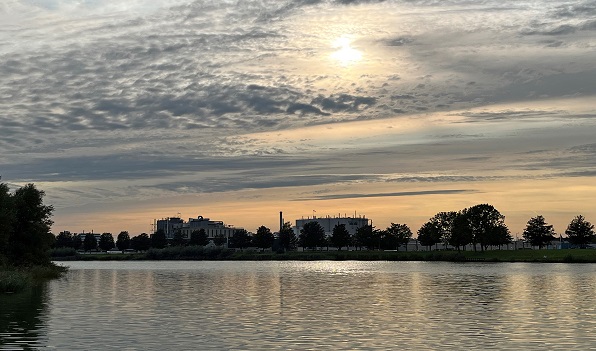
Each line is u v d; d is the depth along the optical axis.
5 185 100.81
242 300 68.00
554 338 40.72
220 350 36.38
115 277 119.12
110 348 37.03
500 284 94.25
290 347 37.41
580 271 138.38
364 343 38.81
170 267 183.00
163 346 37.72
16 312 55.38
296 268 167.25
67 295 73.88
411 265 184.25
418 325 46.88
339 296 73.25
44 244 110.88
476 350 36.53
